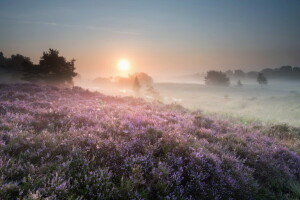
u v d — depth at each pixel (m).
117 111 11.33
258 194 5.70
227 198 4.98
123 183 4.35
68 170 4.56
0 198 3.47
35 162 4.90
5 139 5.99
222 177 5.39
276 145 9.40
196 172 5.30
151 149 5.91
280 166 7.32
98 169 4.66
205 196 4.77
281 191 6.05
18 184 4.04
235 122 15.43
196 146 6.66
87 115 9.37
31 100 13.55
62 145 5.67
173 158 5.67
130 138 6.62
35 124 7.77
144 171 5.04
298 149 9.72
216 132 10.02
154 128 7.68
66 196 3.80
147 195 4.35
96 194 4.07
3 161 4.54
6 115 8.39
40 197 3.49
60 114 9.34
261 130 12.86
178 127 8.84
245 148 8.20
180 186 4.79
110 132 7.02
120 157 5.39
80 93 20.17
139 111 12.09
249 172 6.29
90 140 6.01
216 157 6.18
